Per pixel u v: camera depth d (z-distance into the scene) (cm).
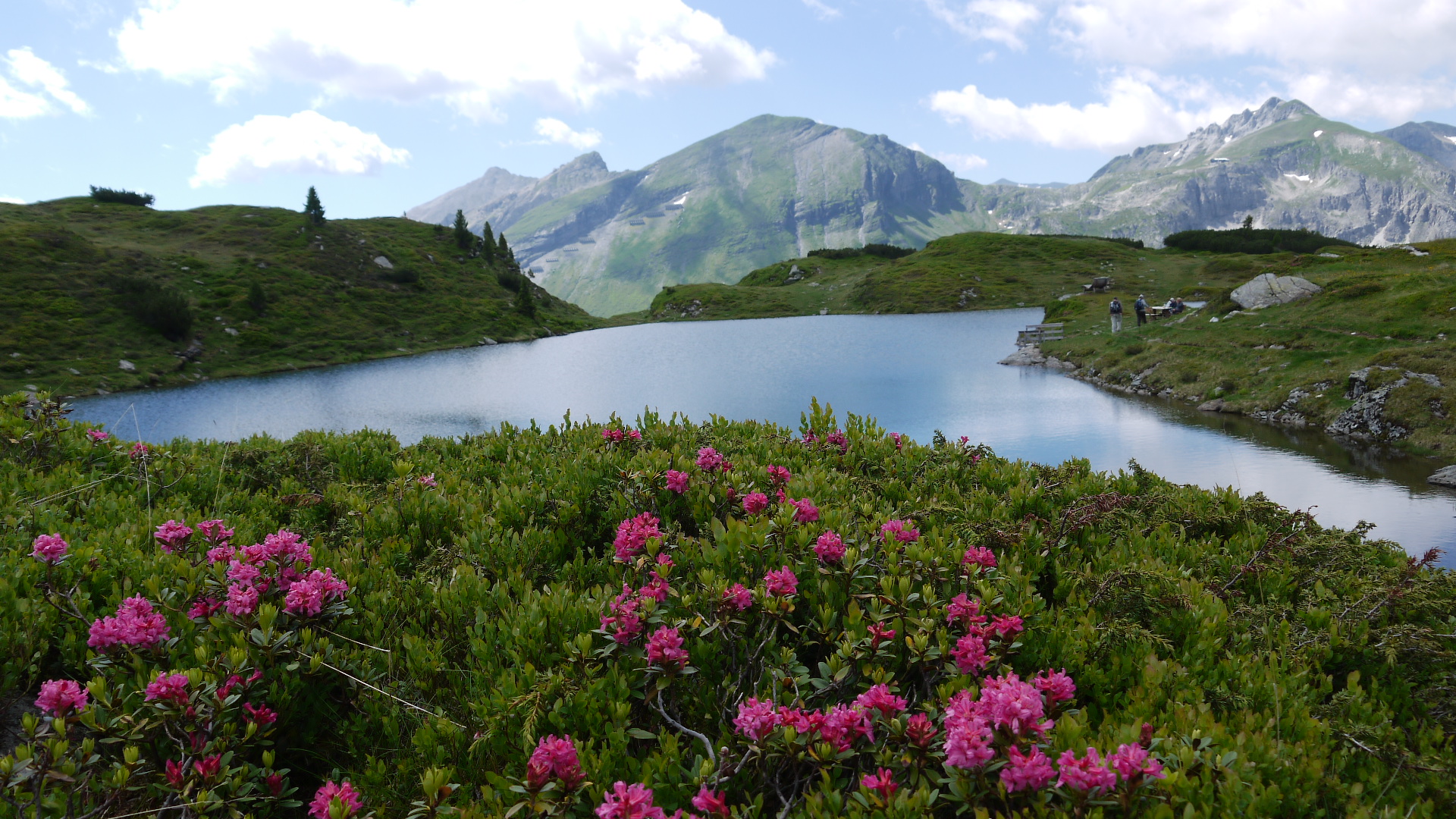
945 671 384
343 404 3806
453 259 10925
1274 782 302
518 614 429
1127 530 633
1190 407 2258
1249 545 612
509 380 4419
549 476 729
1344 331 2403
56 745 319
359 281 8856
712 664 405
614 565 529
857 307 9619
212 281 7569
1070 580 533
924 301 8988
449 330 8275
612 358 5478
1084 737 326
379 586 516
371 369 5894
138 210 10150
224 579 464
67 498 685
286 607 421
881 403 2552
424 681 418
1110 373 2942
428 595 496
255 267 8219
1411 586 467
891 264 11812
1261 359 2431
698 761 328
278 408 3816
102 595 491
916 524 634
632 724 391
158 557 504
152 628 399
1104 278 7788
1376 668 436
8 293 5931
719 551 501
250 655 399
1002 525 593
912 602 441
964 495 748
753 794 330
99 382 5031
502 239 12225
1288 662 409
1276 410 2019
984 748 274
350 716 421
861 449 861
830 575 463
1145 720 348
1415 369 1816
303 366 6322
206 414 3762
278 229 9538
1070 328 4694
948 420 2141
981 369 3522
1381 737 337
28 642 413
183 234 9244
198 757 348
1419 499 1231
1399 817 283
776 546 520
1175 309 4281
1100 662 423
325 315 7644
